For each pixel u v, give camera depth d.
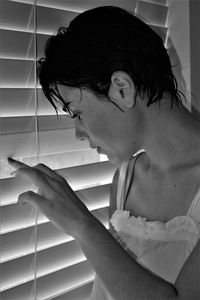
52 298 1.05
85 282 1.12
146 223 0.89
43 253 1.00
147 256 0.89
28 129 0.93
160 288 0.72
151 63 0.76
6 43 0.87
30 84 0.93
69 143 1.03
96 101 0.76
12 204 0.92
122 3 1.11
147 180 0.94
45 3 0.94
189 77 1.24
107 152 0.86
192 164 0.85
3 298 0.94
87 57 0.73
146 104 0.78
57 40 0.76
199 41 1.23
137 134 0.80
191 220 0.82
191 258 0.71
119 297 0.72
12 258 0.95
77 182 1.06
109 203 1.08
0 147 0.88
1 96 0.87
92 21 0.75
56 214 0.75
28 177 0.78
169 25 1.25
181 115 0.82
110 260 0.73
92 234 0.74
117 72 0.73
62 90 0.77
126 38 0.75
